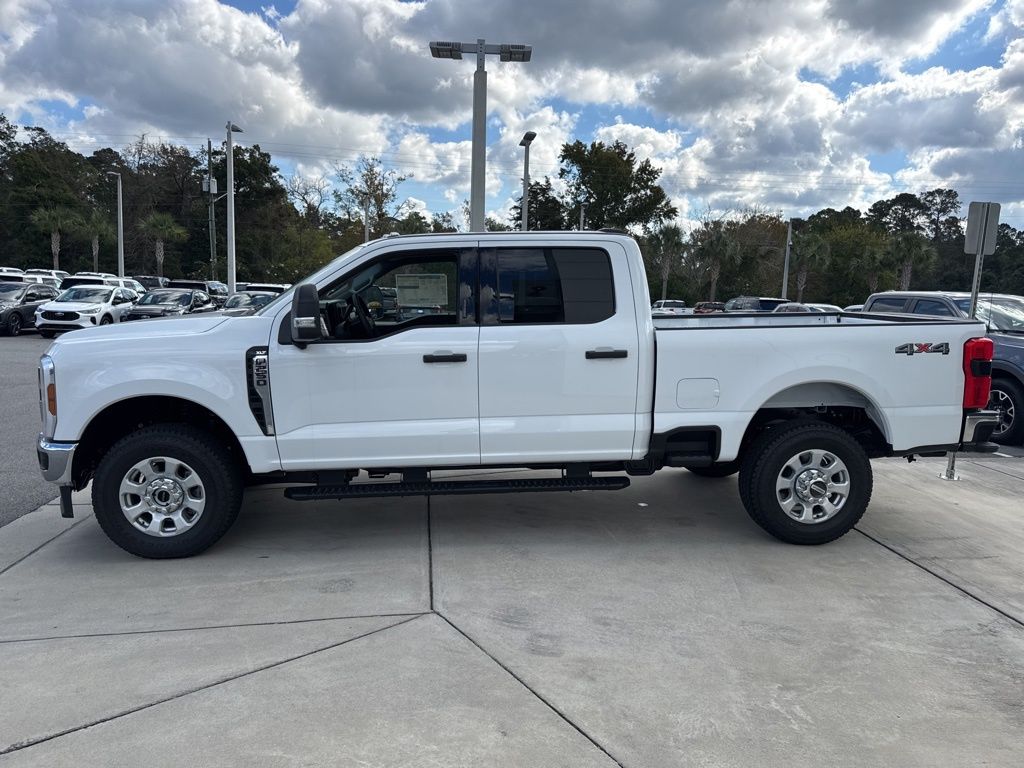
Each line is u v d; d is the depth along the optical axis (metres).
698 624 3.96
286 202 71.81
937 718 3.12
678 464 5.13
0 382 13.09
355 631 3.84
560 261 4.90
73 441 4.62
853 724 3.07
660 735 2.97
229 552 4.98
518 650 3.65
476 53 13.58
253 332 4.71
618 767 2.76
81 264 65.31
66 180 69.88
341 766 2.75
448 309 4.86
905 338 5.05
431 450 4.84
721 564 4.82
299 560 4.84
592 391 4.90
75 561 4.82
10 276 36.84
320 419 4.74
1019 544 5.28
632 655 3.61
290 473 4.94
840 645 3.75
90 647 3.66
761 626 3.94
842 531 5.12
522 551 5.03
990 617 4.09
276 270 64.50
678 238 50.78
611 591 4.37
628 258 4.93
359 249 4.84
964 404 5.16
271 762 2.77
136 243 68.12
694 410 4.98
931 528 5.63
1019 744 2.95
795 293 54.22
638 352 4.89
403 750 2.84
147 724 3.00
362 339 4.75
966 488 6.87
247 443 4.70
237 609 4.10
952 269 73.25
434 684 3.32
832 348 5.00
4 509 6.00
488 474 6.69
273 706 3.13
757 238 52.28
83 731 2.96
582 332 4.86
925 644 3.77
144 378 4.59
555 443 4.91
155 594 4.30
